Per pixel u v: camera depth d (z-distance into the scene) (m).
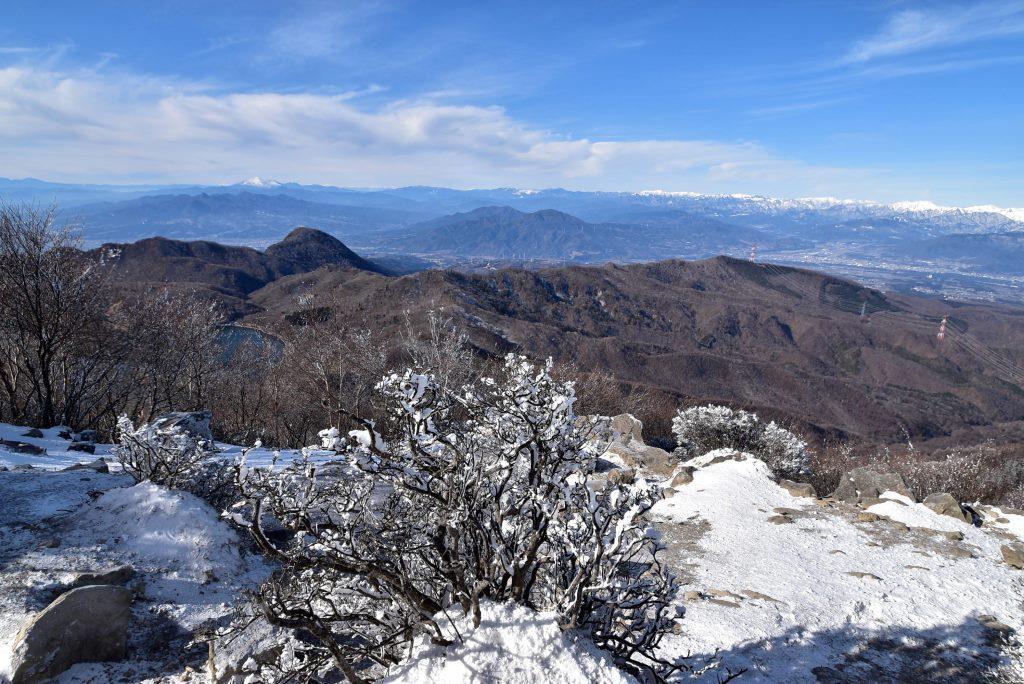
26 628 3.42
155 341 16.16
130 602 3.92
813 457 14.73
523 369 2.83
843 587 5.60
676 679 3.56
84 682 3.36
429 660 2.39
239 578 4.84
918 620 5.00
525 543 2.87
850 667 4.14
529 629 2.43
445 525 2.56
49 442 9.38
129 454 6.29
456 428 2.74
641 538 2.64
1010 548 6.61
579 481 2.76
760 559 6.21
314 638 3.62
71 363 14.50
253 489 2.10
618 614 2.99
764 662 4.07
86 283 13.90
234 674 3.04
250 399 20.83
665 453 11.58
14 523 5.02
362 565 2.30
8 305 12.42
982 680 4.11
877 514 7.77
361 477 2.52
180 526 5.15
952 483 11.59
